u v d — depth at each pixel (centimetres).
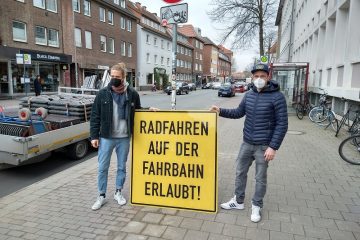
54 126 670
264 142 385
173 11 646
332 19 1456
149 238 354
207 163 417
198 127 419
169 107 2086
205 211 416
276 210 421
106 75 877
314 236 357
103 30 3541
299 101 1645
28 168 670
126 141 439
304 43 2345
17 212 421
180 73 6894
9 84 2292
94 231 371
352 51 1084
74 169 612
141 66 4675
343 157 652
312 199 459
